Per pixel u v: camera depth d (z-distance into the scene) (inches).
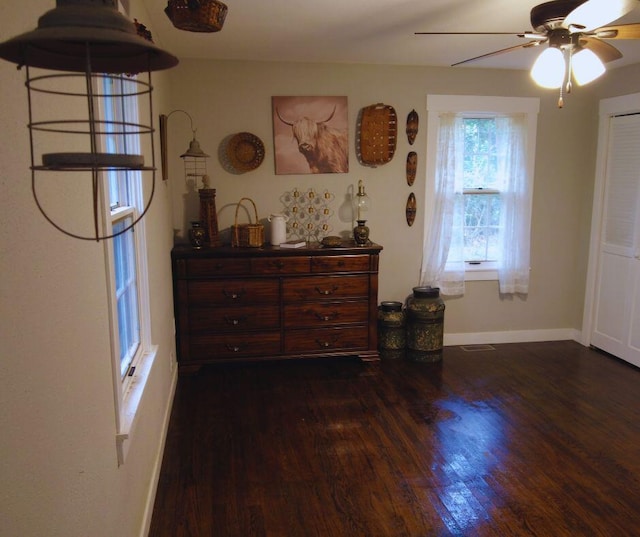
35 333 39.8
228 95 163.9
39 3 44.6
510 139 178.9
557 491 102.5
